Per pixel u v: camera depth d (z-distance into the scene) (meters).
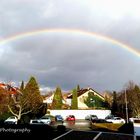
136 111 73.75
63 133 34.72
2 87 59.50
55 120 71.88
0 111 57.53
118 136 32.47
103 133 36.09
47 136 30.48
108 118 67.38
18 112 58.78
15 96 59.28
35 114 63.69
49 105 98.50
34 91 61.12
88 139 28.89
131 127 39.62
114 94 90.69
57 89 96.31
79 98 104.56
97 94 106.38
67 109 91.44
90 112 90.75
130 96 77.00
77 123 66.00
